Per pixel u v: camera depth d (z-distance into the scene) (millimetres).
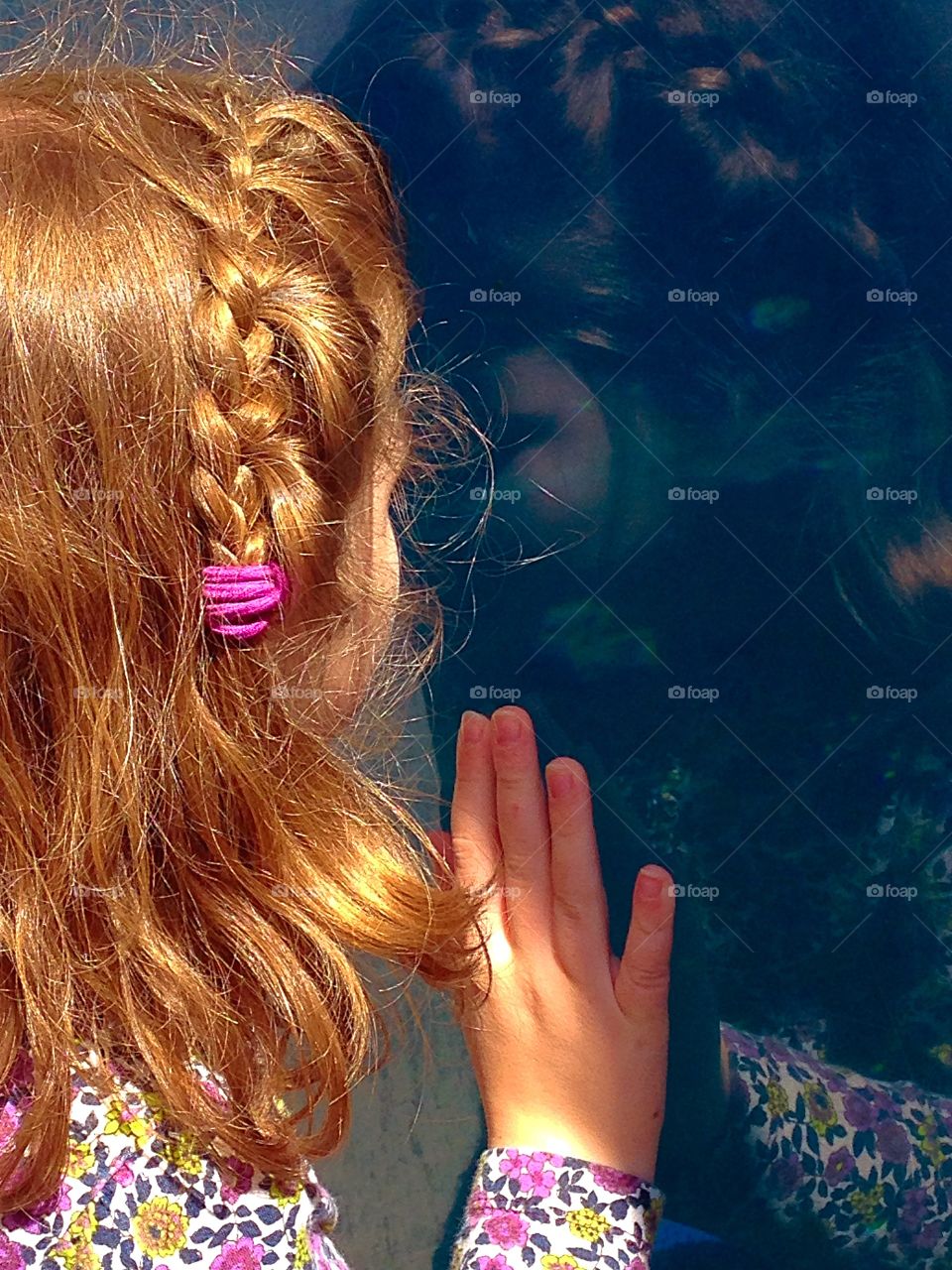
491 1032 695
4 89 625
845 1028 1020
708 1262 955
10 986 574
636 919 687
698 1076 974
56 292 531
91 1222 527
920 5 885
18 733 580
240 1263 542
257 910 609
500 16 898
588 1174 650
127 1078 566
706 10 882
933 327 928
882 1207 955
